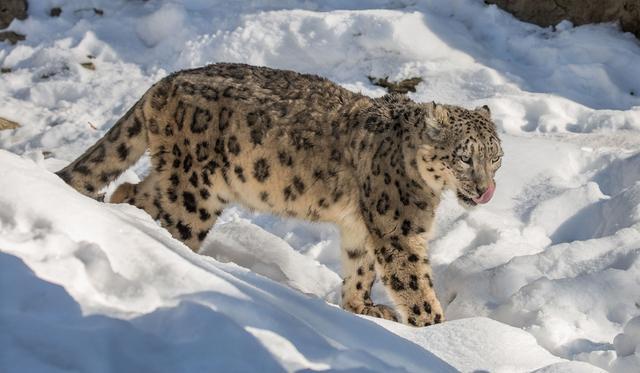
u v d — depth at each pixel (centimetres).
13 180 1552
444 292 2297
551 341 1894
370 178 2192
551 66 3606
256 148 2223
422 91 3434
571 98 3438
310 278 2353
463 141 2128
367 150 2200
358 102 2253
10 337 1273
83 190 2278
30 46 3916
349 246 2288
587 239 2494
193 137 2234
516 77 3506
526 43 3712
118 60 3803
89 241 1501
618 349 1822
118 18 3997
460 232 2505
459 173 2144
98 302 1397
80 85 3600
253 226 2475
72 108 3469
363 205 2211
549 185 2712
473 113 2230
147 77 3675
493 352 1709
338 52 3591
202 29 3806
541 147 2886
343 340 1499
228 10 3894
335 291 2336
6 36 3984
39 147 3198
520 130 3212
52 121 3384
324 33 3616
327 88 2272
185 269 1476
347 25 3616
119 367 1279
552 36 3778
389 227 2191
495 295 2170
